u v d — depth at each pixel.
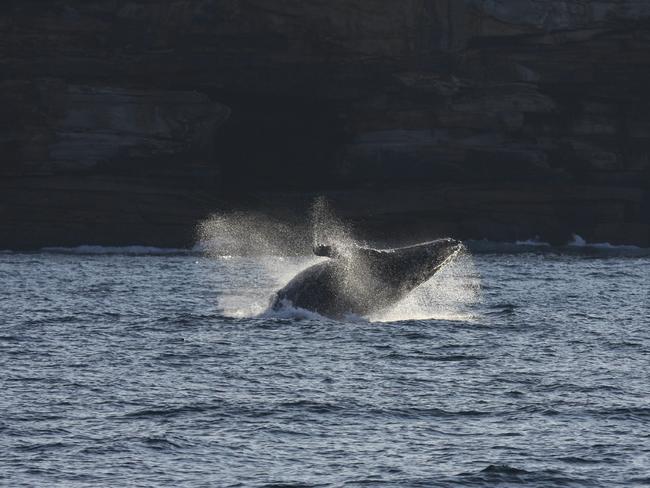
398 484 57.12
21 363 90.19
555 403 75.88
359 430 68.00
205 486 56.53
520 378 85.44
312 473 59.00
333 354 95.81
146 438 65.12
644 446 64.50
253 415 71.38
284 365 90.12
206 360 92.44
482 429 68.50
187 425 68.56
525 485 57.19
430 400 76.56
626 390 80.75
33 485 56.25
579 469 59.94
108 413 71.56
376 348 99.31
